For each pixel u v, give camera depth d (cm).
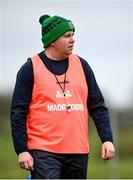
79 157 1471
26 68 1476
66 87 1475
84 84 1494
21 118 1464
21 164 1452
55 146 1456
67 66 1493
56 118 1462
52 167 1447
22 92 1469
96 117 1511
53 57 1489
